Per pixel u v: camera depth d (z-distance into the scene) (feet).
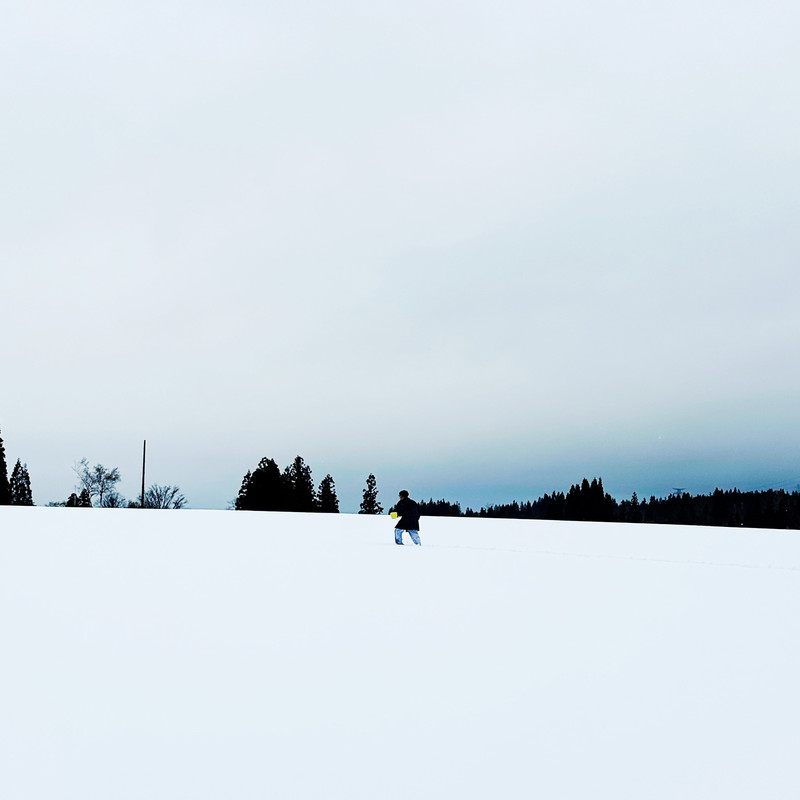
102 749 11.06
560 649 18.25
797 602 26.91
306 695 13.98
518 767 10.75
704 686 15.10
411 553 43.65
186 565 33.24
